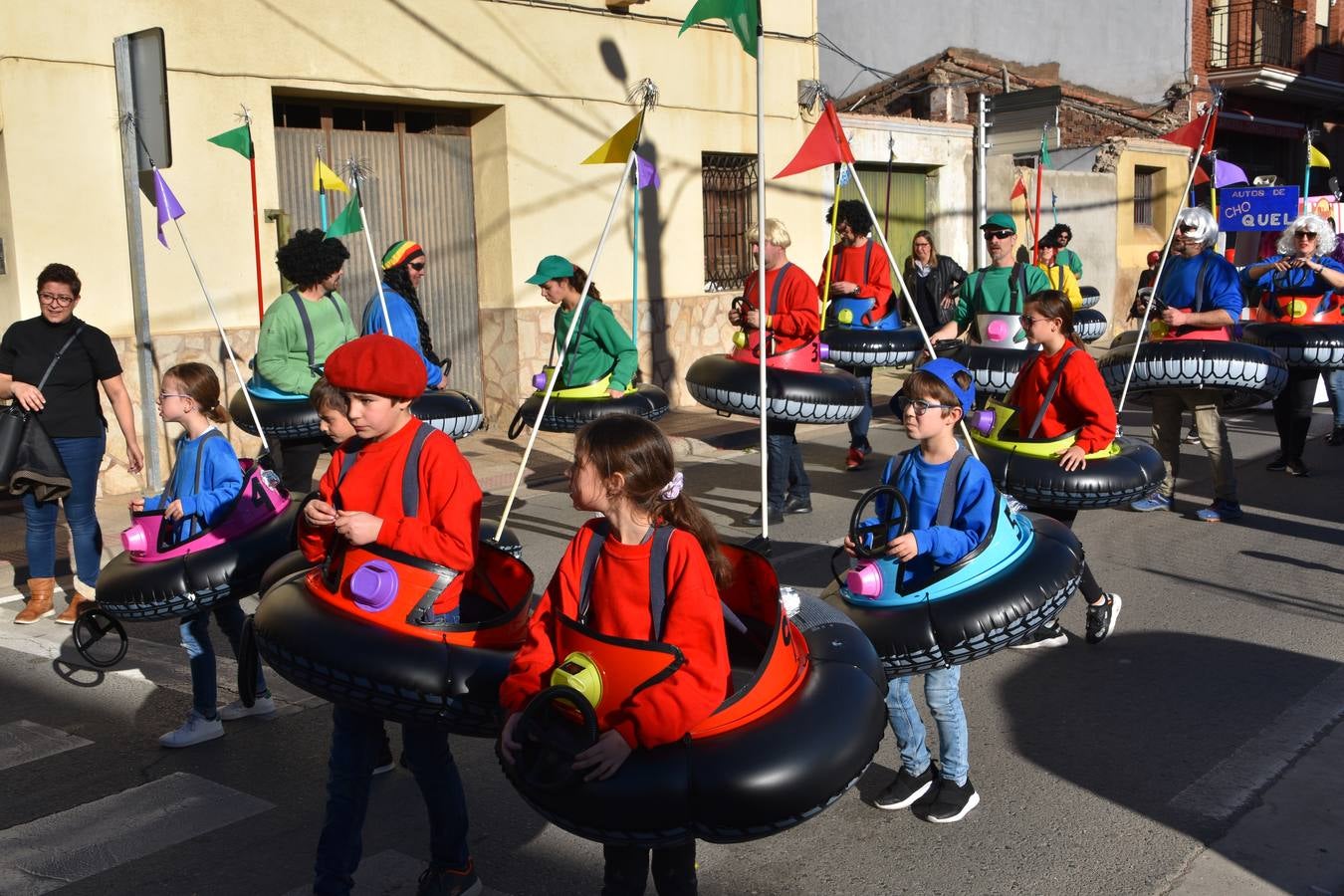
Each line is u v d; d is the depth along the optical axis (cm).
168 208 722
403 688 342
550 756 295
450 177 1252
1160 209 2319
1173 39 2347
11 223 940
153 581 474
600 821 294
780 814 300
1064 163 2347
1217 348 807
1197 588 714
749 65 1486
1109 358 848
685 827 296
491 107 1240
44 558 680
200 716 518
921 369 441
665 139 1396
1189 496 951
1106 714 536
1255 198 1304
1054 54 2444
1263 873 401
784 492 880
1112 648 620
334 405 373
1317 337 960
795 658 339
